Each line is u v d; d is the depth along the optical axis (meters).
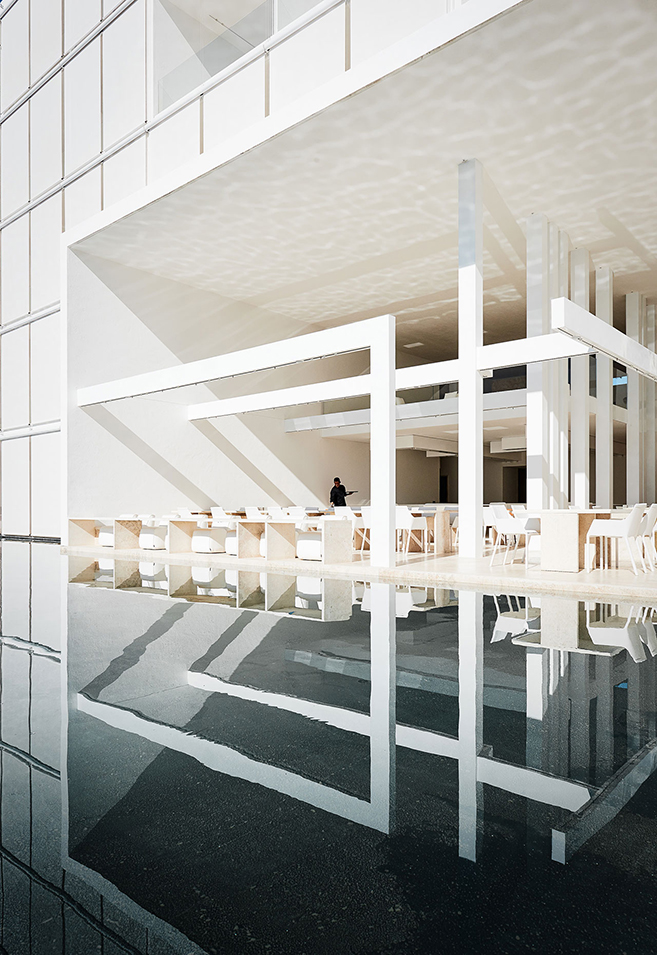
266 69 11.62
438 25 7.62
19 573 9.24
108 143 15.41
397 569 8.52
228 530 11.95
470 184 9.98
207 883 1.65
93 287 14.69
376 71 8.26
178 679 3.59
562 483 12.34
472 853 1.80
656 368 9.31
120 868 1.71
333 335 9.04
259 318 18.62
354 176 10.83
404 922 1.49
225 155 10.41
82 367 14.48
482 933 1.44
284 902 1.56
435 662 3.99
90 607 6.13
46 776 2.29
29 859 1.75
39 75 17.67
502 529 8.59
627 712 3.04
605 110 8.77
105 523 14.68
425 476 25.06
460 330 9.47
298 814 2.02
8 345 18.47
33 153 17.80
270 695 3.29
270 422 19.22
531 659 4.07
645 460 17.45
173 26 14.44
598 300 14.54
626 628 5.08
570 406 15.01
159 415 16.08
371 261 14.88
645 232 12.55
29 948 1.36
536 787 2.23
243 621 5.39
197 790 2.18
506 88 8.37
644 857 1.78
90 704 3.12
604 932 1.45
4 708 3.06
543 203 11.34
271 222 12.77
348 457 22.05
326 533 9.66
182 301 16.56
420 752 2.55
